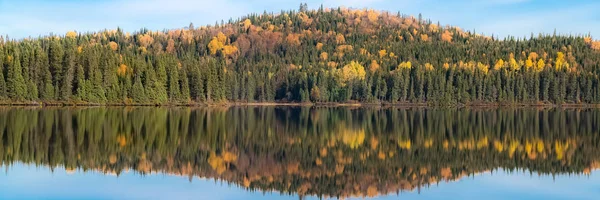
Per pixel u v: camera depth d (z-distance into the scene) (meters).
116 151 43.84
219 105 156.50
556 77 193.38
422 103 183.62
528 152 49.03
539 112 129.88
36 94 118.94
